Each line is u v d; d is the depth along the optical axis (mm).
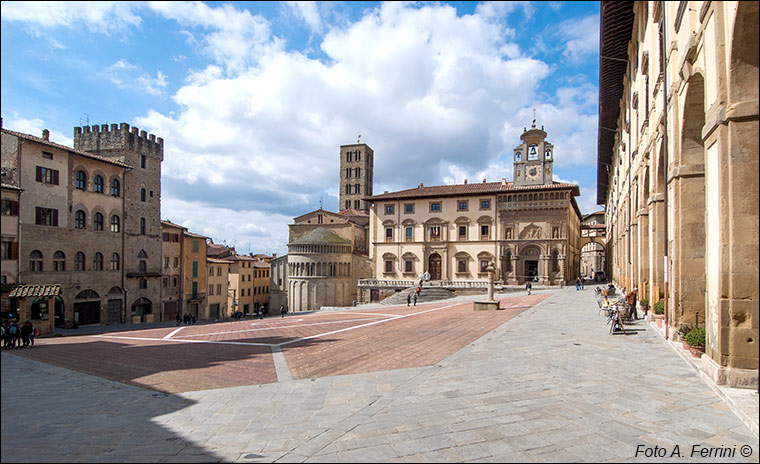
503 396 11312
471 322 29906
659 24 20188
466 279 79062
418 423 9500
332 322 37469
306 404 11680
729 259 10586
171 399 12750
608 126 53312
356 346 21969
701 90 14078
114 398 12953
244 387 14062
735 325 10625
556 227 73312
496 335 22203
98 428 9992
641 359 15070
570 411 10031
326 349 21625
